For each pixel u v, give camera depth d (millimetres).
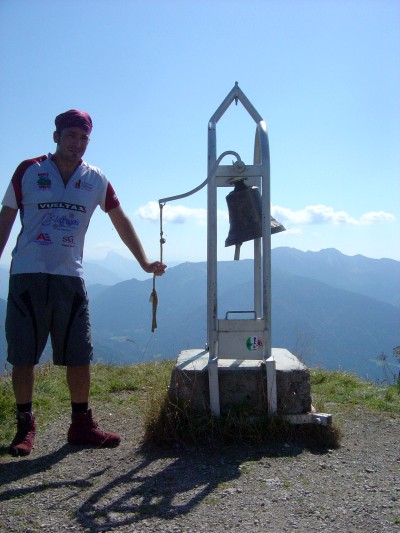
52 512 3055
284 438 4227
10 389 5574
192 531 2836
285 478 3535
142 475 3602
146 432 4230
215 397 4270
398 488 3381
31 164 3998
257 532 2816
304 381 4363
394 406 5324
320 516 2990
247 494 3283
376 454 4035
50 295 3932
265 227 4371
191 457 3934
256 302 5383
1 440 4246
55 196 3949
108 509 3094
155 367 7516
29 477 3549
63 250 3955
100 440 4168
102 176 4242
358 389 6059
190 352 5254
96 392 6016
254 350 4363
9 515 3010
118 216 4336
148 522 2939
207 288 4391
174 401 4344
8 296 3977
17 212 4039
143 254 4406
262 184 4398
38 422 4801
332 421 4301
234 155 4426
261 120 4594
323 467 3742
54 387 6008
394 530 2826
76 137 3971
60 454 4000
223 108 4621
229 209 4629
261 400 4363
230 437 4184
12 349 3900
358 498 3221
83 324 4078
